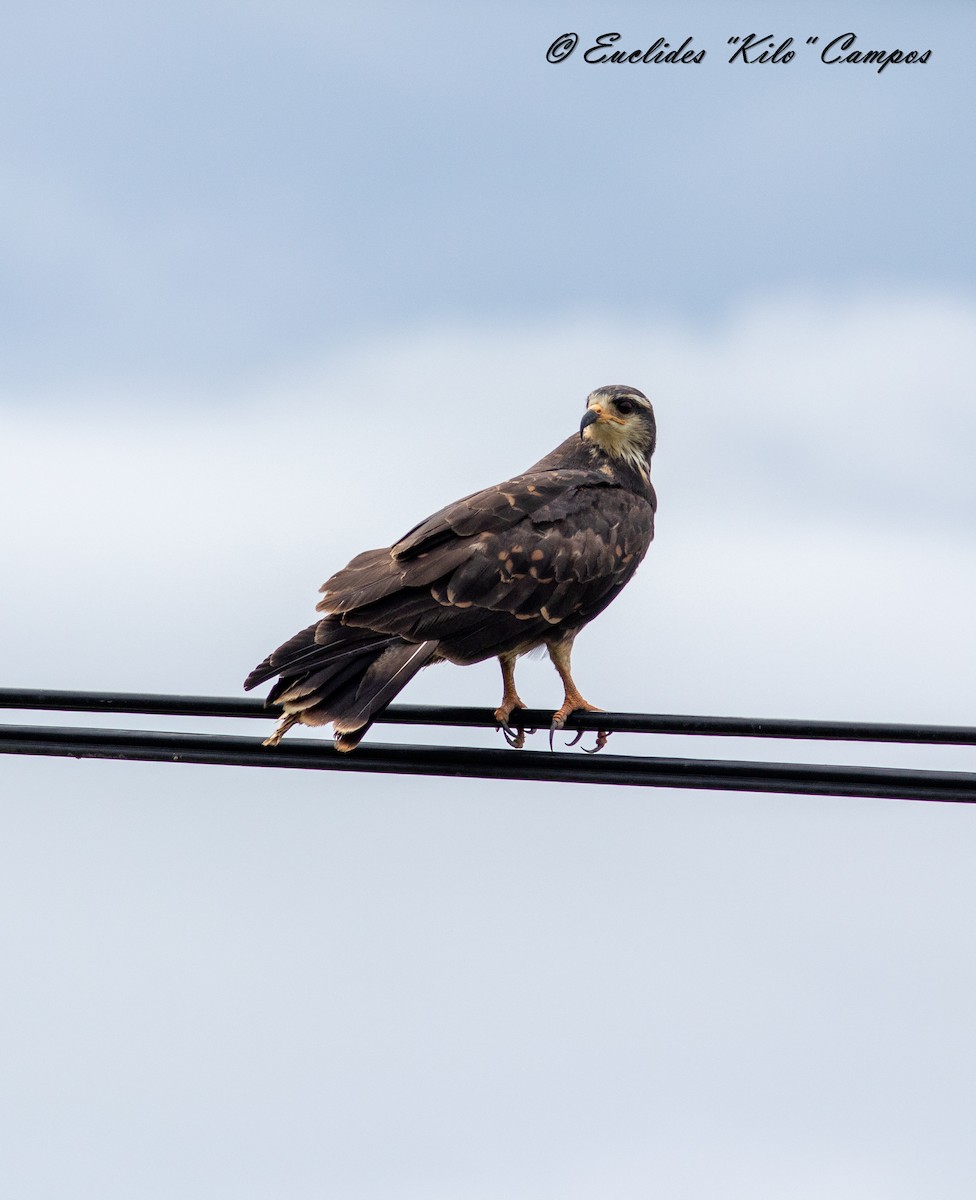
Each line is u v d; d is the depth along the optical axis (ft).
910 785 38.01
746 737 38.52
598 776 38.99
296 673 40.93
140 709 40.34
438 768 39.55
